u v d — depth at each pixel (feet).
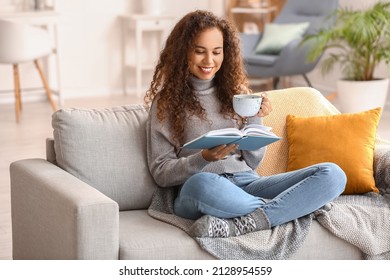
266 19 32.91
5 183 18.54
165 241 10.23
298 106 12.99
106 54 30.89
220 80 11.90
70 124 11.55
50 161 11.98
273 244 10.52
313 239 10.78
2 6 28.43
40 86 29.94
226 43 11.84
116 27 30.86
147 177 11.73
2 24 25.22
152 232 10.52
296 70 27.40
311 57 25.30
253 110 10.91
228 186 10.73
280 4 32.58
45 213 10.59
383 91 25.17
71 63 30.37
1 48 25.38
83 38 30.40
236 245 10.37
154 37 31.60
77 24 30.19
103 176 11.53
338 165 12.11
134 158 11.73
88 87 30.86
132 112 12.12
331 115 12.72
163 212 11.46
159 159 11.51
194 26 11.51
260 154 11.78
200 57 11.50
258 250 10.39
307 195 10.81
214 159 10.79
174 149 11.64
